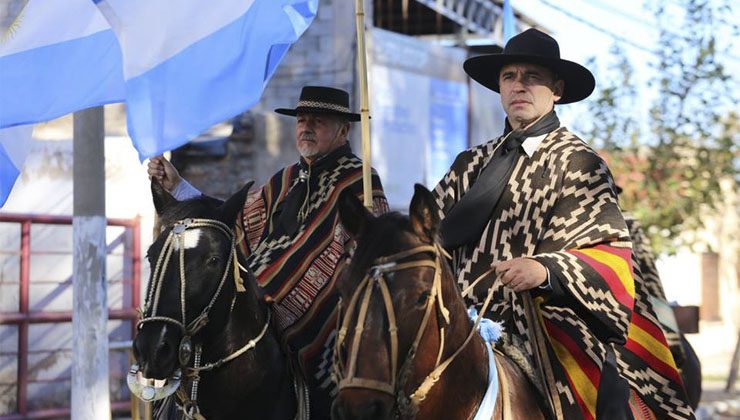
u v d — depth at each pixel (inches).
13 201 447.8
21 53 248.8
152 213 473.4
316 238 233.6
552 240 200.2
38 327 454.0
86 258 296.2
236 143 517.3
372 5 559.8
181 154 512.1
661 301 350.3
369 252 165.5
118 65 246.5
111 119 469.4
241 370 211.3
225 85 233.6
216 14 235.6
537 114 211.6
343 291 165.8
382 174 560.1
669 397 211.5
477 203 208.1
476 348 179.8
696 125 639.1
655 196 644.7
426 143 593.9
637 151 645.3
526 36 213.9
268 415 216.8
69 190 461.1
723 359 1050.7
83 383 296.0
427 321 163.6
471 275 207.5
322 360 228.5
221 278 205.6
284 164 523.5
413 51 584.1
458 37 701.3
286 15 233.8
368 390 155.8
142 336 197.5
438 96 605.0
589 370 197.2
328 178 239.0
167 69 232.7
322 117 242.2
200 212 208.2
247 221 249.8
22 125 249.9
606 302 187.8
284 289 230.5
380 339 158.1
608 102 641.0
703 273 1112.2
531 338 194.1
